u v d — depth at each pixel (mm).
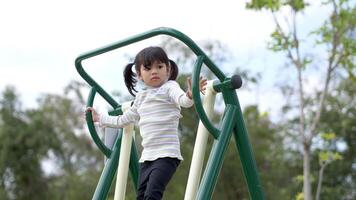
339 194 20594
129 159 4453
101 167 22406
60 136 34125
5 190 26984
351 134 20484
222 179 17062
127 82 4125
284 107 16266
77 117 34906
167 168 3721
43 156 28328
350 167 20984
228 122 3803
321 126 20141
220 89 3846
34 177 28031
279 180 19766
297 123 19328
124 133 4434
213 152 3711
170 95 3762
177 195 15828
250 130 18125
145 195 3660
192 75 3611
